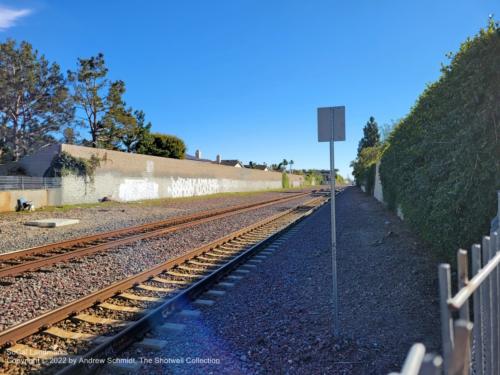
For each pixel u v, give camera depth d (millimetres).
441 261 7551
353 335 5457
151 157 40562
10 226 17516
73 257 10445
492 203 5652
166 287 7922
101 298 6859
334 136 5859
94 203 31516
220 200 41125
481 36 5949
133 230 15984
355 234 14484
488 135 5664
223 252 11758
